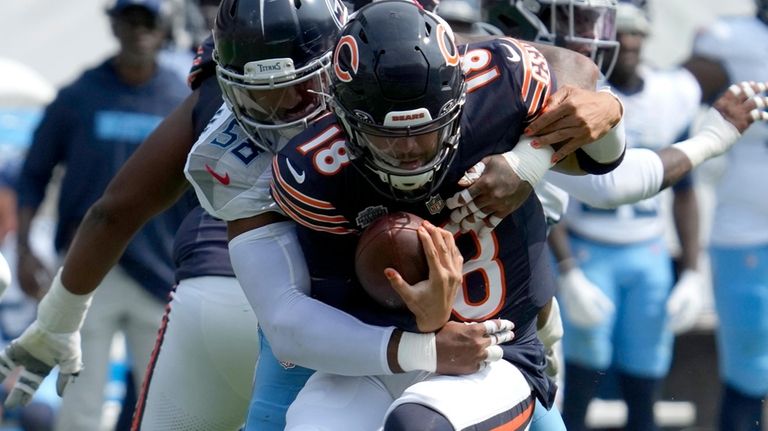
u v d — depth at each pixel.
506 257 11.10
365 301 11.07
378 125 10.02
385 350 10.57
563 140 10.76
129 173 13.16
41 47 27.84
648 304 19.92
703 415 22.83
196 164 11.52
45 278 20.20
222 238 13.91
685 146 13.09
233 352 13.73
